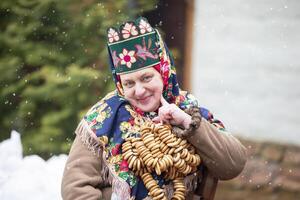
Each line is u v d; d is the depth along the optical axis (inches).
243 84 530.9
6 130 468.8
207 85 543.5
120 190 169.9
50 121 448.5
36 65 460.8
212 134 172.1
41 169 257.8
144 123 173.6
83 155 173.6
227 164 174.4
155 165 167.5
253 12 519.2
